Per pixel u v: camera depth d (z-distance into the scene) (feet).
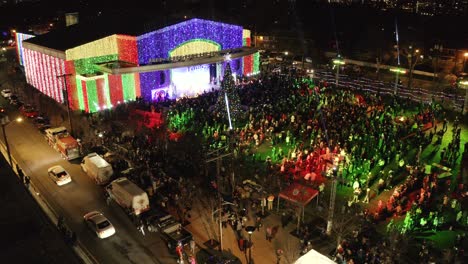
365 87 198.29
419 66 229.66
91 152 124.16
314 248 78.64
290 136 128.67
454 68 219.82
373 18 302.45
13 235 85.92
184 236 80.02
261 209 92.48
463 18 268.41
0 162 120.26
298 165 110.42
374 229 84.28
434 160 115.44
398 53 230.07
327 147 117.29
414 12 310.45
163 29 177.99
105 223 85.46
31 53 202.49
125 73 164.66
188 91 193.77
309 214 90.53
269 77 209.77
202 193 100.53
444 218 87.56
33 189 104.99
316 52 279.08
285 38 300.40
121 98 174.60
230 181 104.22
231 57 194.39
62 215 93.25
